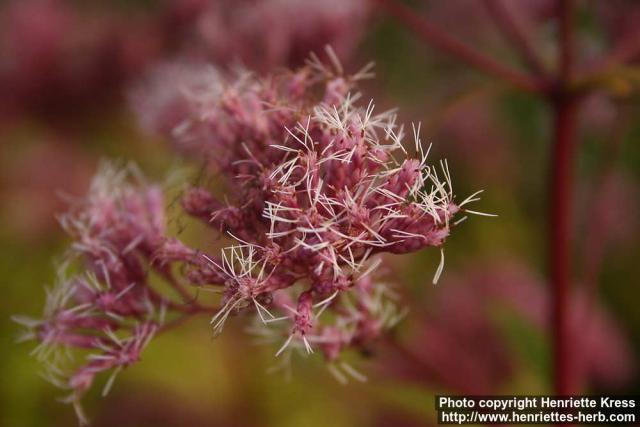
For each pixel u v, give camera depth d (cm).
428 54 35
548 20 27
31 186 34
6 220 34
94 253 20
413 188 18
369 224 18
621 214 36
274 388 30
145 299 20
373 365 25
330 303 19
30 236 34
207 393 30
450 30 36
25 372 32
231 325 29
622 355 30
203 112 20
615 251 36
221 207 19
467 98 24
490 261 33
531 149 37
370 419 30
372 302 20
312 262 18
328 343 20
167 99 25
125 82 33
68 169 34
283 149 18
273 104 20
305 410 30
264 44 25
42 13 33
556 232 24
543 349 24
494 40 35
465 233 36
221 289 19
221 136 20
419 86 34
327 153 19
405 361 25
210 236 22
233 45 25
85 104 34
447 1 36
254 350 30
